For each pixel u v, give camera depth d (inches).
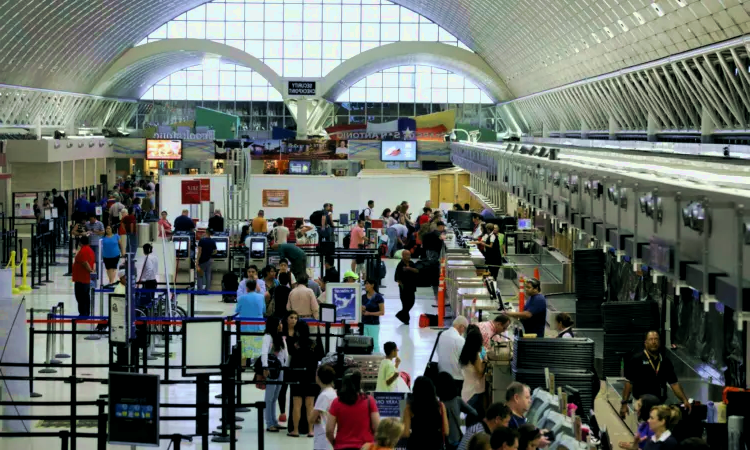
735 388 477.1
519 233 1264.8
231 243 1268.5
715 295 403.5
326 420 497.7
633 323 697.6
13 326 639.8
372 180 1681.8
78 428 636.1
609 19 1733.5
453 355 610.2
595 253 858.8
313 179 1649.9
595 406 618.5
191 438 614.5
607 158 875.4
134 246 1439.5
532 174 983.6
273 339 625.6
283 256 1055.0
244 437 622.5
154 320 693.9
